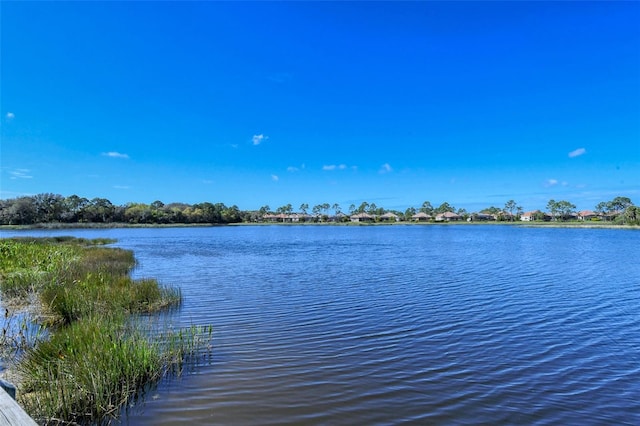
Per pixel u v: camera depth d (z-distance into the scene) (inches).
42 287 500.1
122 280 546.9
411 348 335.0
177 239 2228.1
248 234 3021.7
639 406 234.7
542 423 214.4
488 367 293.4
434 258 1123.3
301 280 706.8
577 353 326.3
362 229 4252.0
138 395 239.1
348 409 226.5
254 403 231.3
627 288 625.9
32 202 3730.3
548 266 922.7
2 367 269.1
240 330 383.9
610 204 4997.5
